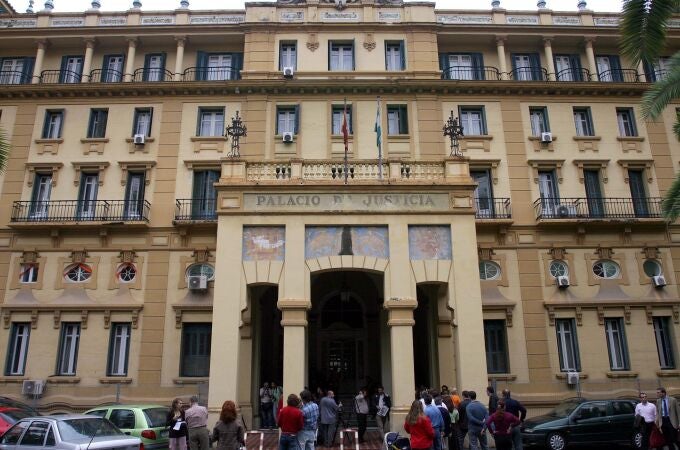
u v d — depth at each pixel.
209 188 23.42
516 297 22.05
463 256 17.25
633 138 24.33
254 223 17.39
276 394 19.42
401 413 15.62
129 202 23.28
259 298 20.69
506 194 23.34
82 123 24.27
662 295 22.34
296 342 16.34
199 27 25.27
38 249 22.50
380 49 25.41
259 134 23.84
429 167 18.45
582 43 25.95
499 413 11.68
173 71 25.56
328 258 17.16
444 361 19.28
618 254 22.78
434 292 20.33
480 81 24.31
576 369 21.41
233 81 24.11
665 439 13.66
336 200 17.66
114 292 22.08
